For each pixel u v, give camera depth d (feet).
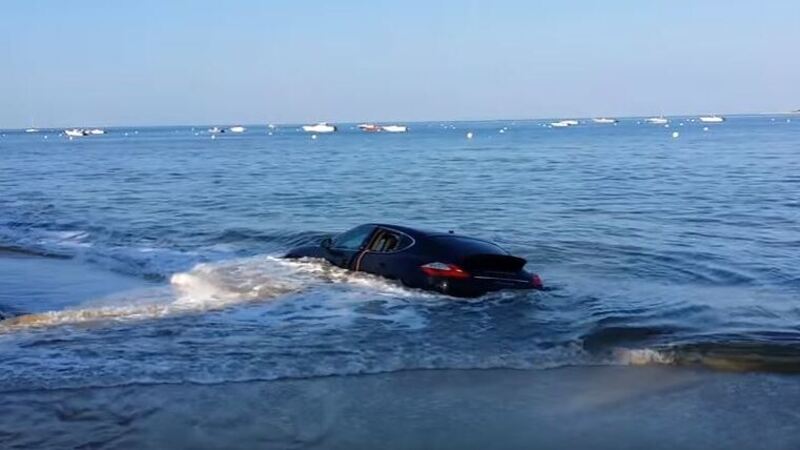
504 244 64.08
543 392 27.17
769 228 75.36
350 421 24.31
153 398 26.04
